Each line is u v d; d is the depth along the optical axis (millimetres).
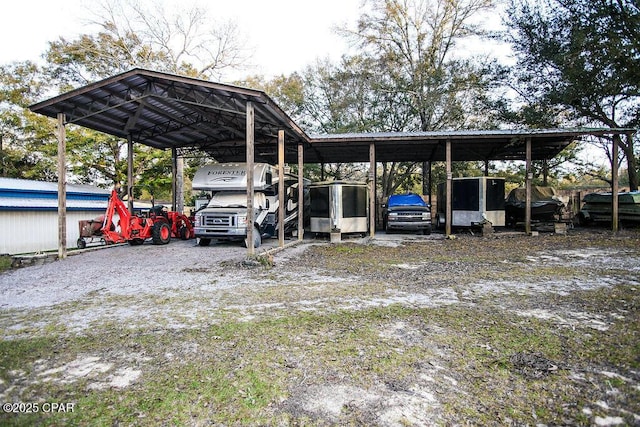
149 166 19359
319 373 2791
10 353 3205
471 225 13078
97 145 18391
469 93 20734
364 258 8359
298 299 4918
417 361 2988
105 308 4594
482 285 5590
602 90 13547
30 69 19906
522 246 9727
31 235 12094
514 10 16328
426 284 5719
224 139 13664
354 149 14570
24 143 20891
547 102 15789
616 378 2672
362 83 23375
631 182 15430
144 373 2814
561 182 25859
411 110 22359
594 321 3891
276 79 25219
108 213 10477
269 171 11641
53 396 2484
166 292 5375
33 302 4949
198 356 3115
